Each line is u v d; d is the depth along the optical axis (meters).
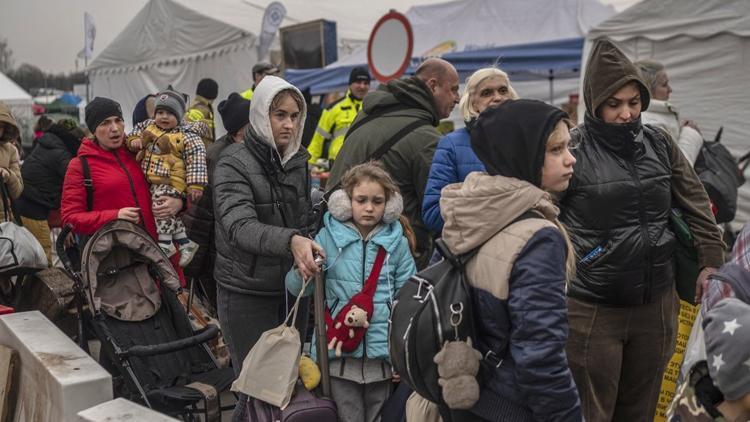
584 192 3.42
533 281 2.26
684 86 9.01
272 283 3.63
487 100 3.98
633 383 3.66
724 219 5.79
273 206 3.61
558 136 2.37
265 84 3.59
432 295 2.41
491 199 2.35
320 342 3.32
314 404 3.17
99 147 4.77
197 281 5.49
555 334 2.24
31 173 6.88
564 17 11.69
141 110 6.56
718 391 2.33
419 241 4.38
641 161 3.47
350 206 3.47
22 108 23.73
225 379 4.04
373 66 7.48
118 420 3.27
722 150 5.98
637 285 3.44
